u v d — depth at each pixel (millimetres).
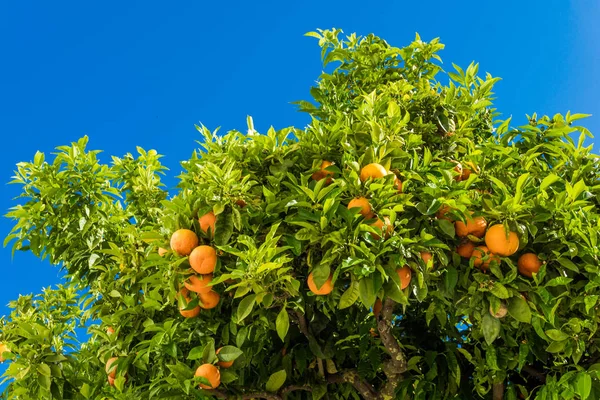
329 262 3598
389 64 6566
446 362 5121
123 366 4789
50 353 5133
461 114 5570
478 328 4508
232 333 4578
